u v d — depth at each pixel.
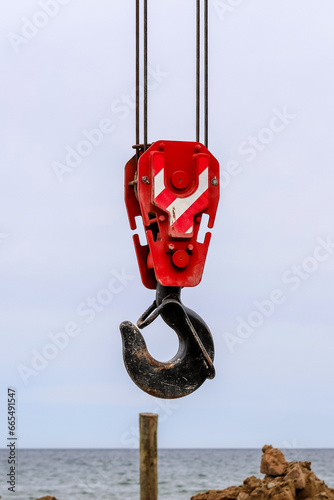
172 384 6.20
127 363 6.16
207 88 7.06
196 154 6.42
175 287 6.46
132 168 6.82
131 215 6.80
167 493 28.22
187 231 6.34
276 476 13.90
